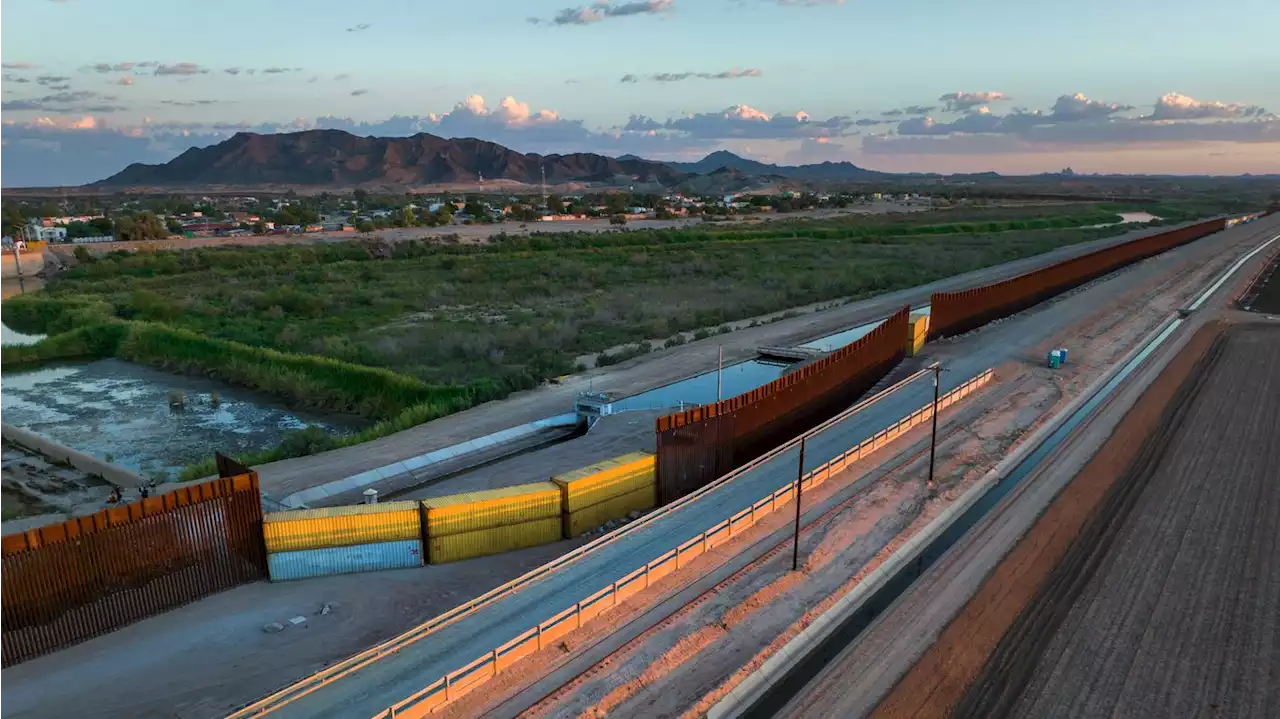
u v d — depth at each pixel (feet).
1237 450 139.74
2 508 132.77
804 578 94.73
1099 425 154.10
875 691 74.69
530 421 159.22
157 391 209.46
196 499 91.71
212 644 83.41
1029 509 115.24
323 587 96.53
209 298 326.24
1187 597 91.20
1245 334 241.76
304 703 70.85
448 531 103.19
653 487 122.42
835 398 169.27
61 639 82.43
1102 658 79.82
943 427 153.48
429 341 239.50
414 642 80.33
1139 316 278.67
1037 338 239.09
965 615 87.35
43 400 201.98
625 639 81.41
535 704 71.26
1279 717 71.20
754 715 72.95
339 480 127.95
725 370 200.85
